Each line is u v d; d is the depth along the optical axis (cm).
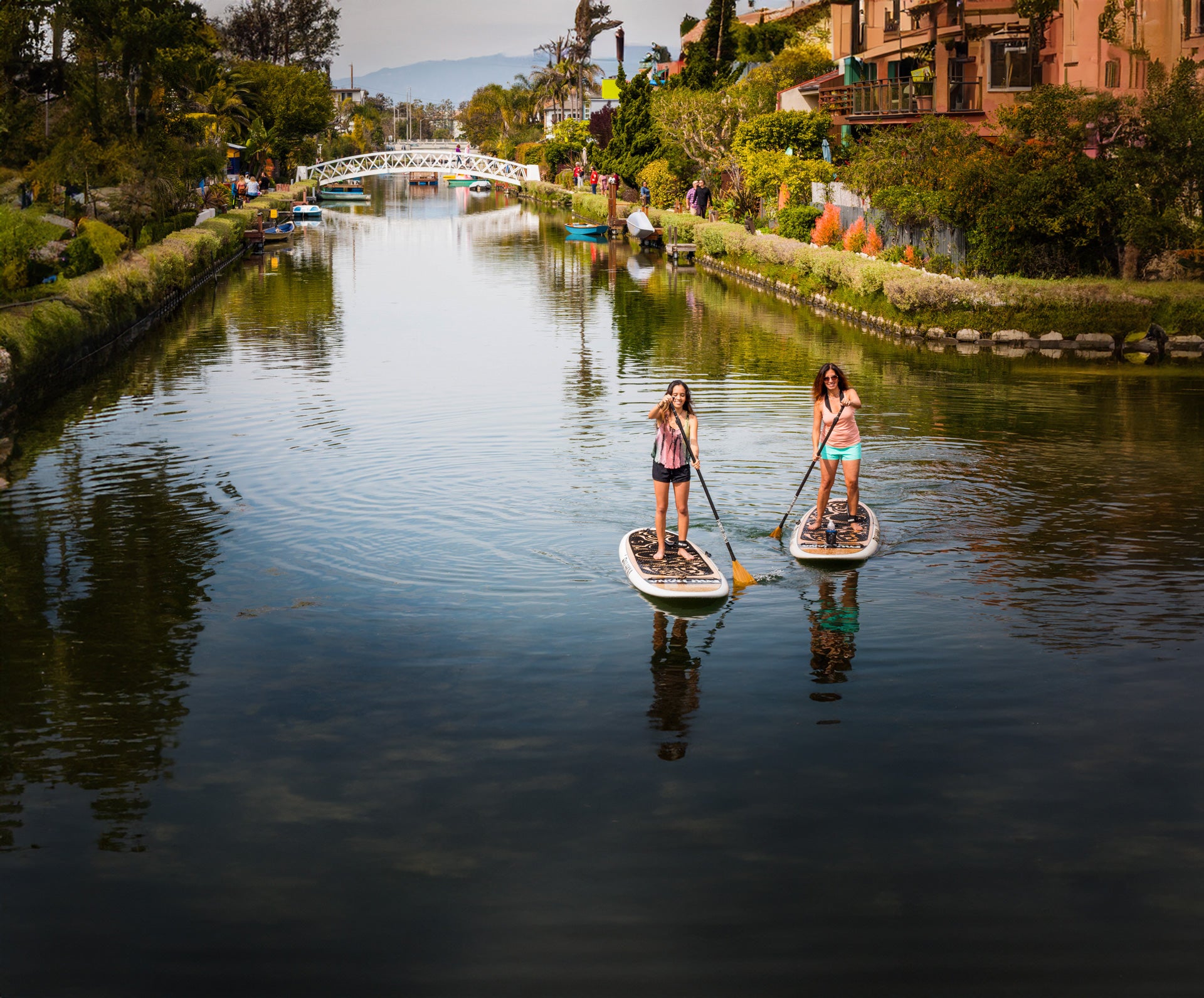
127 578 1166
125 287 3012
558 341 2769
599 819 722
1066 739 821
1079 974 579
